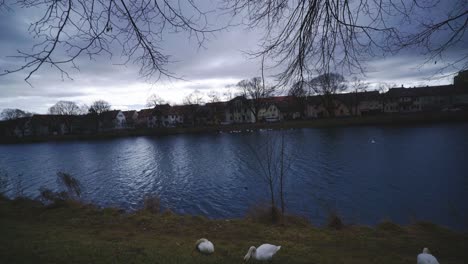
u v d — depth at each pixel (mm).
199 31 3654
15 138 87625
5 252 6062
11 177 27562
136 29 3428
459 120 52250
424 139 35250
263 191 18969
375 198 16750
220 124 88188
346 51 3904
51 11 2881
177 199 18969
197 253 6297
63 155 45781
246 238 7902
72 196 14141
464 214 13859
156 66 3881
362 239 7699
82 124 106938
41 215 10703
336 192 18094
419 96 83375
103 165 33562
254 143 38938
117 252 6188
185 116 101062
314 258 6332
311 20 3734
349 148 32812
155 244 7215
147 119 117312
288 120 77688
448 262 6285
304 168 24125
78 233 8344
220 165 28750
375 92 87750
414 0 3336
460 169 21203
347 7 3537
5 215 10852
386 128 50594
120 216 10250
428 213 14273
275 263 5898
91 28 3172
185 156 36344
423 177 20078
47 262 5508
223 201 17891
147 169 29656
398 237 7879
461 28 3592
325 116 80188
